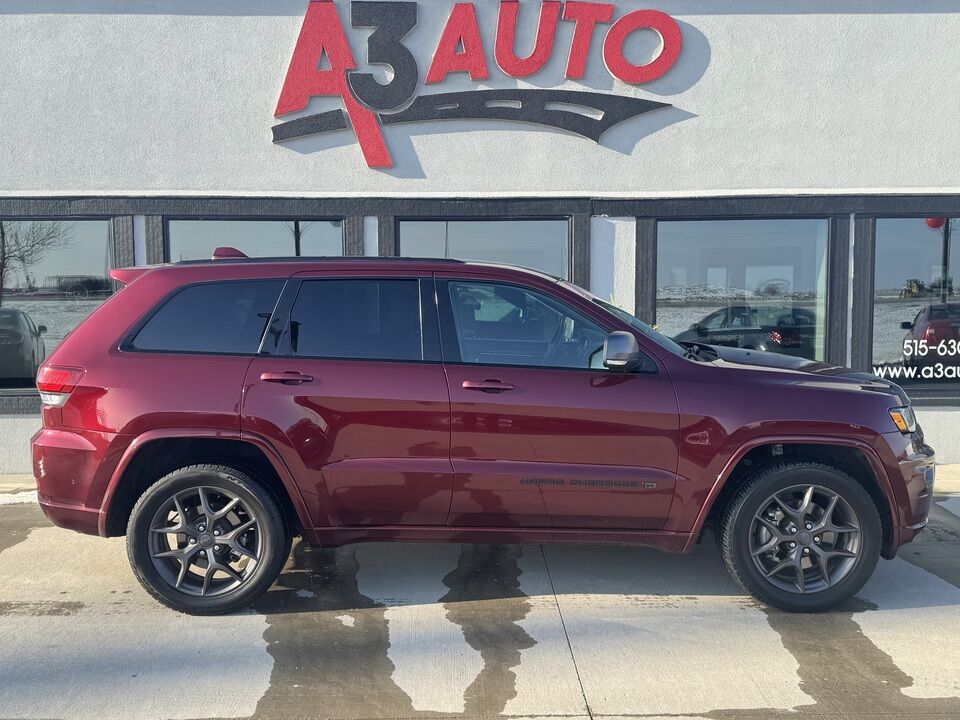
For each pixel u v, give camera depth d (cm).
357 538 394
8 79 707
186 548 383
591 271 742
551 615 387
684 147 729
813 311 749
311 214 731
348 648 351
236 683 319
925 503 397
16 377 738
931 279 737
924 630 369
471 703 304
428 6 715
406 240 748
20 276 732
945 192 721
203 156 721
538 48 716
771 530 386
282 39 715
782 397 383
